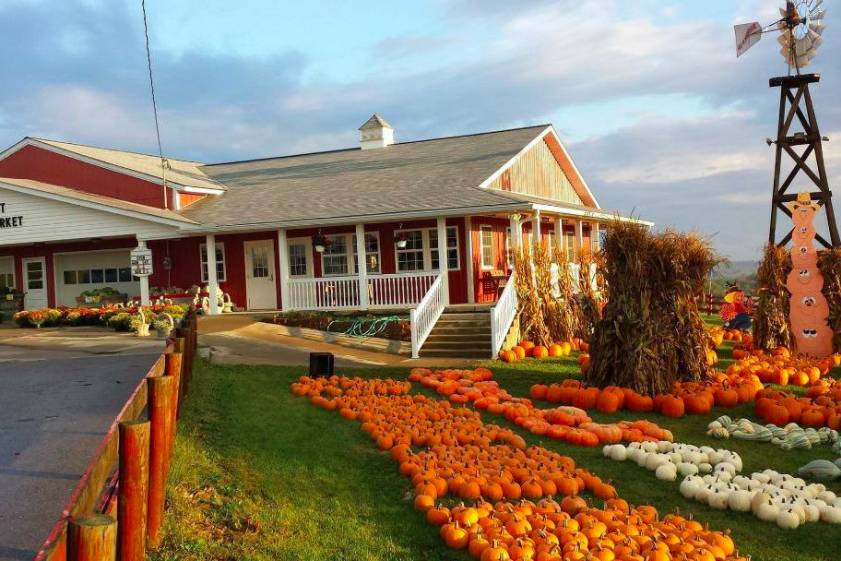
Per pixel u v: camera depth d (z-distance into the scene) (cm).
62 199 2519
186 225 2384
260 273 2623
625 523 701
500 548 640
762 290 1783
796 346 1739
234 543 671
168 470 736
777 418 1116
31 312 2461
